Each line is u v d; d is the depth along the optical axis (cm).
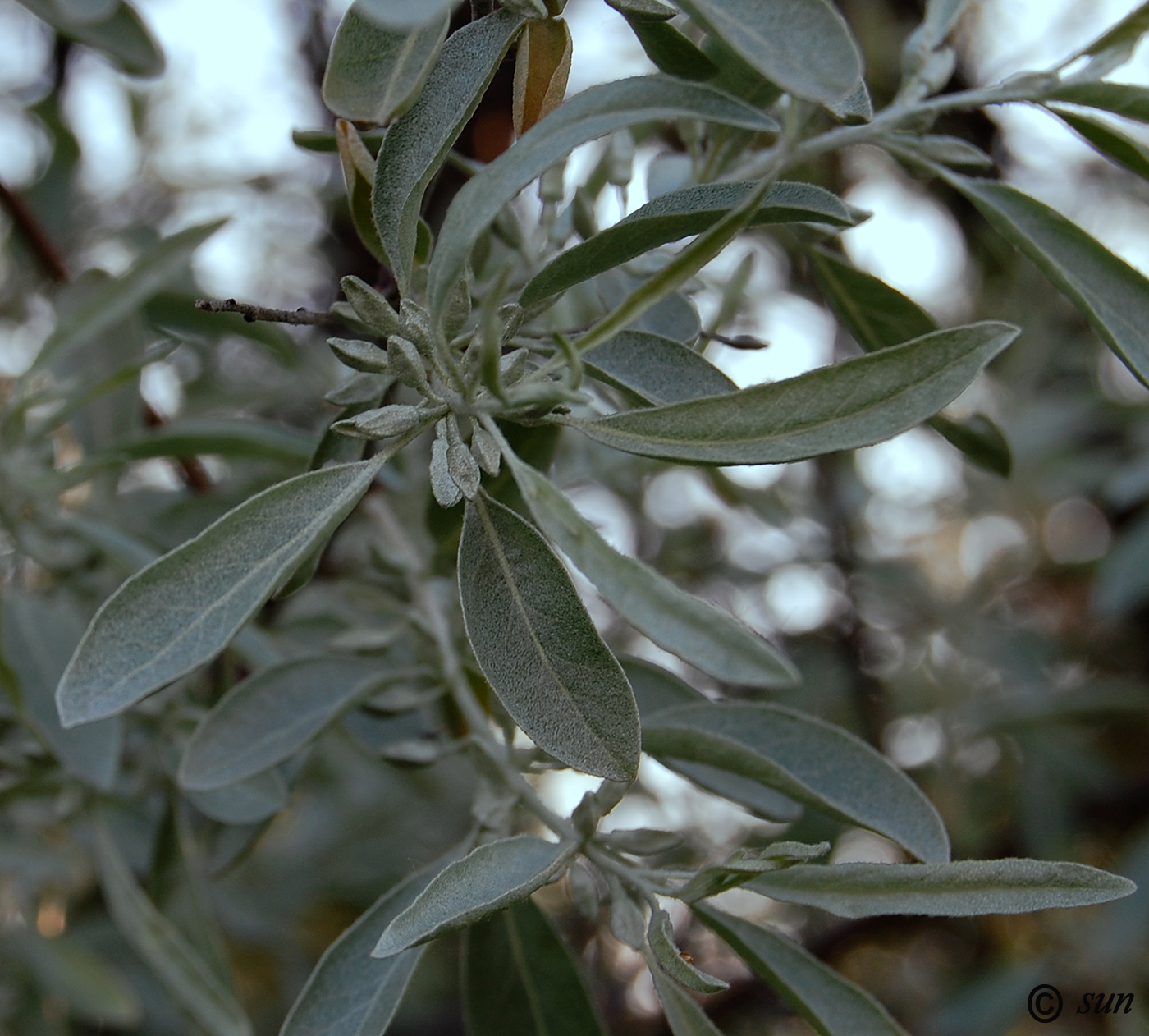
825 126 34
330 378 62
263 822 42
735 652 25
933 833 32
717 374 30
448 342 27
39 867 50
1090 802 75
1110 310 30
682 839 30
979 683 78
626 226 28
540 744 27
